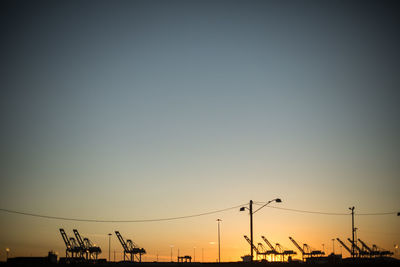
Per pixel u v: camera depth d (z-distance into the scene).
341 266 95.00
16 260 98.31
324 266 100.31
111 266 87.38
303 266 103.25
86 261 120.94
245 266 102.00
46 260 99.38
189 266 102.31
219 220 116.81
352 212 98.56
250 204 71.50
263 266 102.75
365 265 92.19
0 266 82.06
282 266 105.25
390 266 90.50
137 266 90.19
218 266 102.88
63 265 84.88
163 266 100.50
